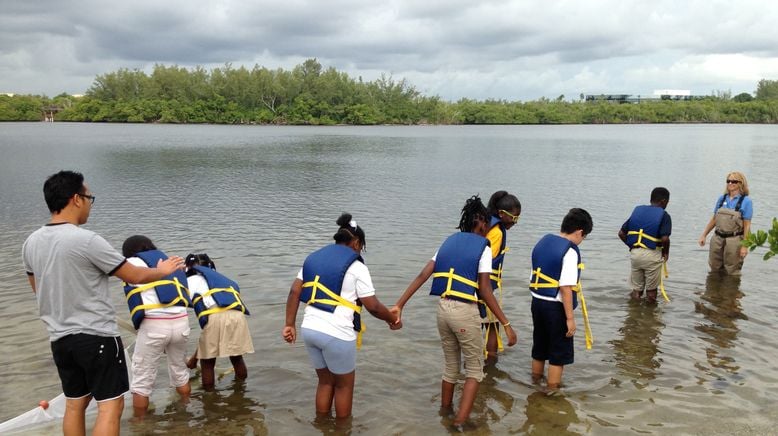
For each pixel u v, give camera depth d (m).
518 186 23.66
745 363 6.63
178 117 121.00
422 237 13.59
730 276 10.14
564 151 46.09
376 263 11.04
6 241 13.16
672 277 10.13
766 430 5.21
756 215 16.67
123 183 23.95
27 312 8.27
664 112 153.12
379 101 137.00
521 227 14.89
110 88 128.62
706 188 22.98
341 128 105.44
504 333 7.58
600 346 7.13
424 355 6.87
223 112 123.19
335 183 24.47
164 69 128.38
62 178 4.43
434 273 5.64
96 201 19.03
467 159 37.88
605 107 153.12
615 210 17.70
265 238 13.31
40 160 34.31
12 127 92.81
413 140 63.72
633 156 40.50
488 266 5.51
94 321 4.40
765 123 153.38
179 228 14.51
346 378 5.39
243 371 6.31
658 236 8.63
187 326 5.75
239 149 46.09
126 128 90.81
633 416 5.49
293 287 5.58
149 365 5.60
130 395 6.08
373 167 31.91
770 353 6.89
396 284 9.64
